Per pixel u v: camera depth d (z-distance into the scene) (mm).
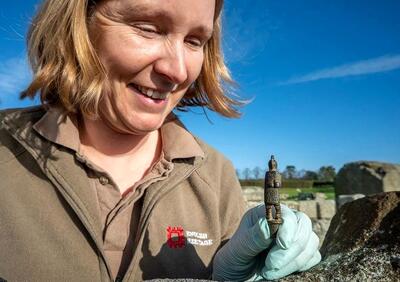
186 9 390
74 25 404
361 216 419
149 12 387
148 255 470
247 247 384
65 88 432
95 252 439
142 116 431
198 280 361
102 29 403
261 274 381
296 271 375
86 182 448
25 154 476
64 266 432
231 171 581
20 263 431
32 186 460
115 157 487
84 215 437
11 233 441
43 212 449
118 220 453
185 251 489
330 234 471
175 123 520
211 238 511
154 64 407
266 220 371
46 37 441
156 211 491
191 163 510
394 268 340
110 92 426
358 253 374
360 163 3924
